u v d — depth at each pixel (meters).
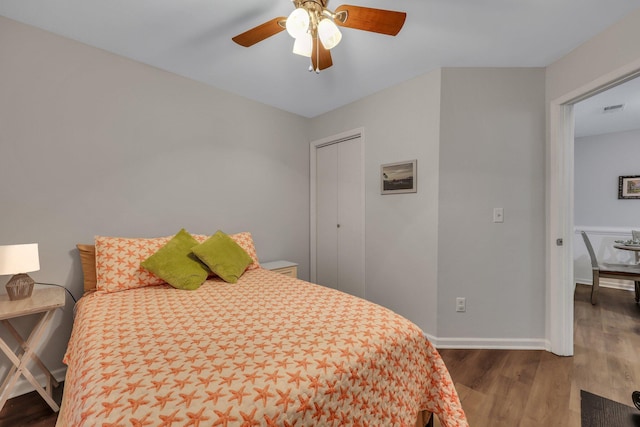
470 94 2.33
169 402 0.77
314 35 1.53
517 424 1.52
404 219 2.61
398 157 2.64
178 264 1.91
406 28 1.83
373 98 2.85
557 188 2.20
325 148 3.45
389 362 1.16
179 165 2.47
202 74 2.46
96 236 1.95
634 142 4.07
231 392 0.82
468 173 2.34
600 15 1.70
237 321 1.31
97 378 0.88
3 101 1.72
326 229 3.45
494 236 2.34
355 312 1.42
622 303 3.47
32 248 1.59
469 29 1.84
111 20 1.76
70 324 1.94
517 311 2.34
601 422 1.53
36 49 1.81
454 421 1.29
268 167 3.15
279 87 2.71
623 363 2.11
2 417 1.58
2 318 1.38
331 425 0.92
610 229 4.20
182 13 1.71
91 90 2.03
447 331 2.38
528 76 2.31
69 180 1.94
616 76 1.75
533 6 1.63
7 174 1.73
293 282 2.02
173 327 1.25
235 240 2.48
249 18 1.76
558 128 2.19
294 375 0.91
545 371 2.01
